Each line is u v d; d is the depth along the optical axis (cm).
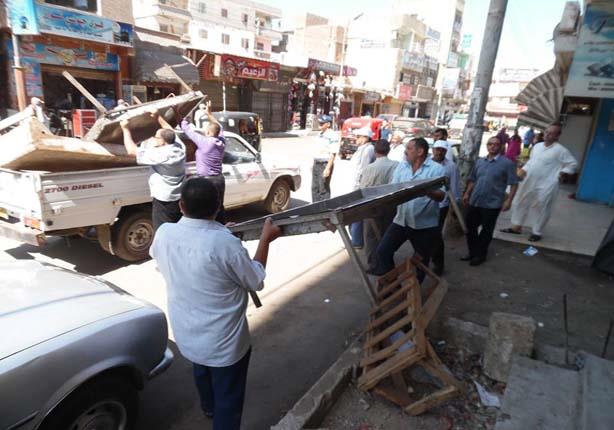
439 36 5528
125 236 508
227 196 661
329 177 736
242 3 4616
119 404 222
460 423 276
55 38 1249
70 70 1348
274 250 622
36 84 1255
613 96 776
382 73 4328
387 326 333
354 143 1672
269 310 434
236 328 213
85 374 200
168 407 288
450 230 676
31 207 426
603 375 288
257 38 4100
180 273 204
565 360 326
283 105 2803
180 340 215
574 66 796
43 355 187
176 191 477
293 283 504
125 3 1552
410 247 652
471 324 370
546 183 652
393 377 295
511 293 475
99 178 464
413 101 4797
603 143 995
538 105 1170
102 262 532
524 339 313
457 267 552
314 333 393
